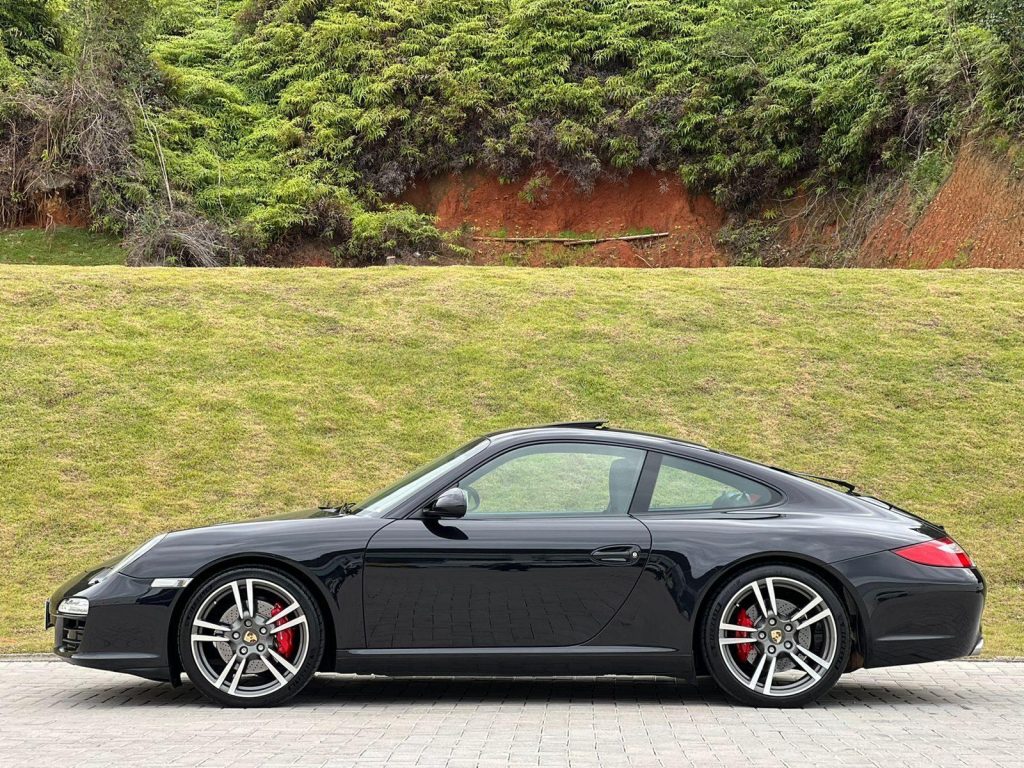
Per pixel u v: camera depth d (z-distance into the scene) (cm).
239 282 1794
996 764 430
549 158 3559
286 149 3644
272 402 1395
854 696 609
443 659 559
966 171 2831
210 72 4053
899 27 3441
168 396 1393
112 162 3288
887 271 1966
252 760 432
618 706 569
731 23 3678
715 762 430
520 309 1714
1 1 3672
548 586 560
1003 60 2772
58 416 1323
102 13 3506
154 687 638
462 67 3762
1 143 3353
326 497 1195
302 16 4128
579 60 3800
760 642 564
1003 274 1930
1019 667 723
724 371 1500
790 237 3362
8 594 962
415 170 3597
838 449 1310
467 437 1333
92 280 1747
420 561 561
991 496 1195
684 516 579
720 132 3491
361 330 1619
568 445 599
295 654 566
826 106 3344
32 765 425
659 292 1806
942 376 1491
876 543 570
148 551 573
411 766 421
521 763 427
